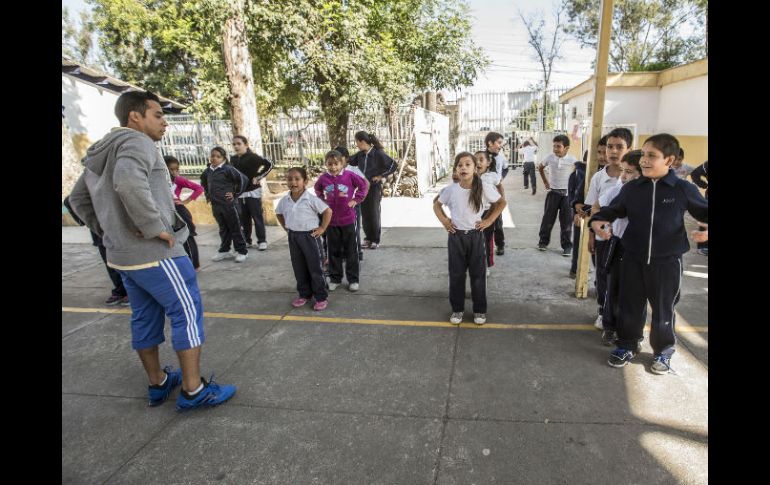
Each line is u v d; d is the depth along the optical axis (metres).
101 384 3.23
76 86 11.58
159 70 23.47
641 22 27.05
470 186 3.66
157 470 2.35
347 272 4.88
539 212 9.04
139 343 2.79
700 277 4.77
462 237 3.72
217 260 6.28
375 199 6.47
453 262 3.79
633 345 3.08
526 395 2.83
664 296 2.87
